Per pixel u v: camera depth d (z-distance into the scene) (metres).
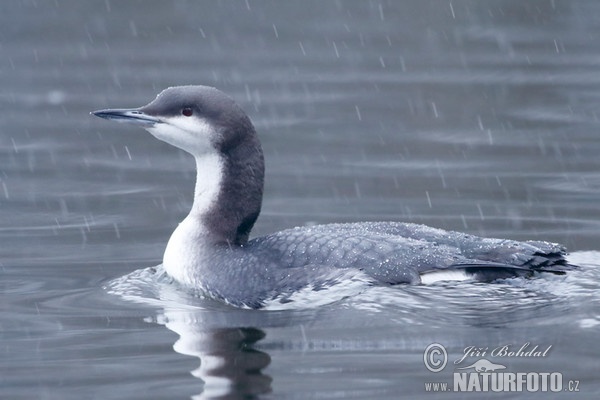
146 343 9.19
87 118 20.61
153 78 24.33
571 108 20.81
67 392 8.15
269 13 33.19
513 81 23.58
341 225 10.80
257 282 10.19
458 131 19.14
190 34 30.11
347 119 20.25
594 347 8.72
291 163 16.84
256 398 7.94
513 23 31.25
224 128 10.88
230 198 10.96
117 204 14.61
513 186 15.21
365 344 8.97
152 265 11.84
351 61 26.47
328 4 34.19
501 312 9.41
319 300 9.86
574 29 30.06
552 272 9.96
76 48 28.20
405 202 14.48
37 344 9.23
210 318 9.85
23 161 17.27
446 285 9.82
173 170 16.64
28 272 11.55
